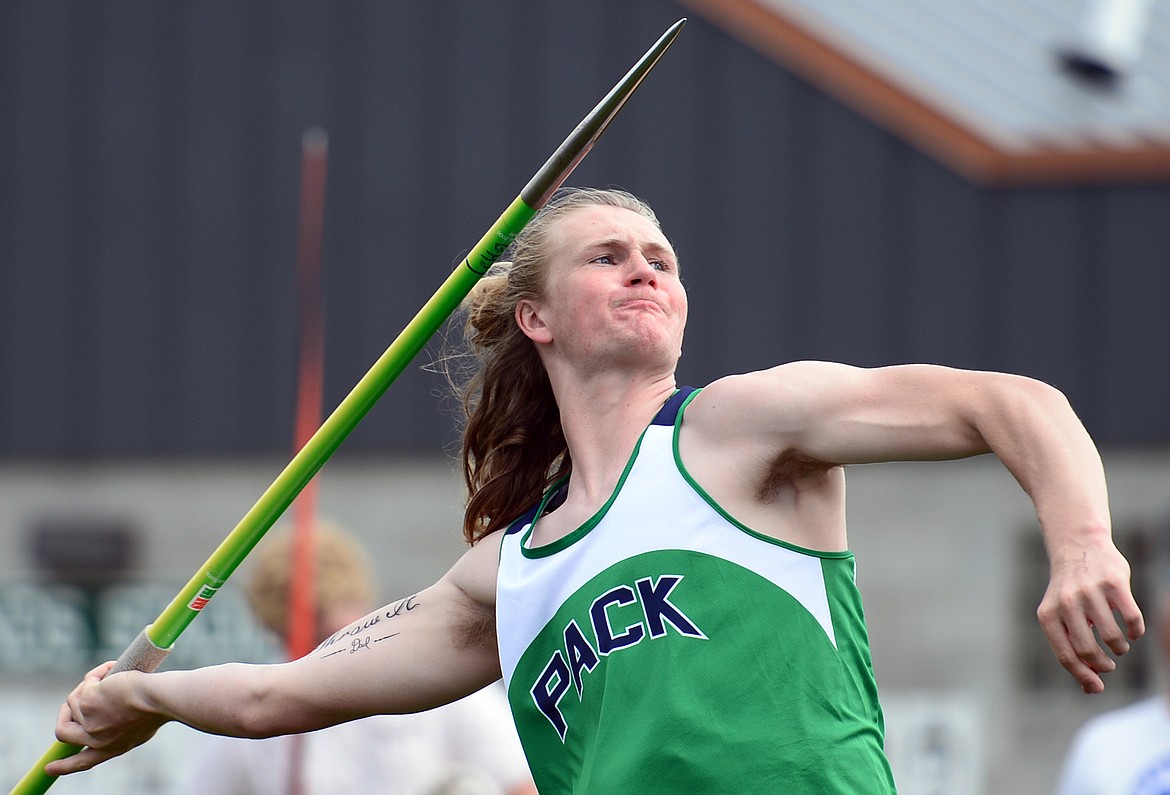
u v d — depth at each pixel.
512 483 10.59
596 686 9.17
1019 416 8.11
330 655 10.66
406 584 31.89
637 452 9.36
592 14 31.98
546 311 9.99
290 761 15.05
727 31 31.39
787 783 8.64
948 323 30.81
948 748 30.23
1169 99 32.91
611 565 9.20
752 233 31.20
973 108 31.91
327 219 32.22
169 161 33.06
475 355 11.07
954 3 35.47
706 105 31.45
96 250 33.12
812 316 31.05
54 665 31.86
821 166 31.20
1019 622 30.48
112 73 33.28
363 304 32.12
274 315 32.69
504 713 15.98
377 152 32.31
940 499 30.83
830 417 8.71
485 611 10.34
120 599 32.25
